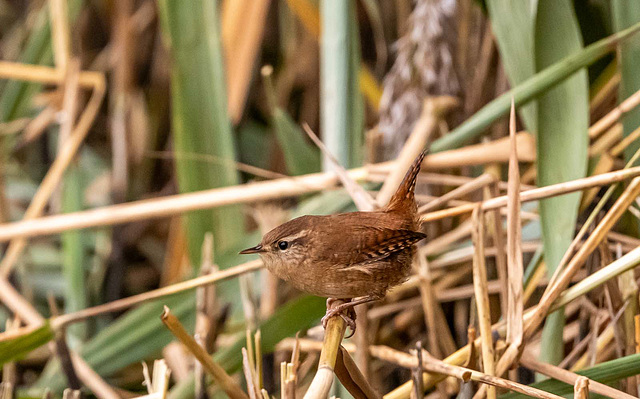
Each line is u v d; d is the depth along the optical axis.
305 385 4.02
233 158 4.06
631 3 3.97
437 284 4.04
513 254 3.90
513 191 3.90
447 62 4.02
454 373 3.90
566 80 3.97
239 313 4.05
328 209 4.05
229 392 3.89
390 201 3.94
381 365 4.04
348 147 4.05
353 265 3.91
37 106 4.57
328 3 4.05
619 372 3.89
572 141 3.96
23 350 3.96
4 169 4.21
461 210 3.93
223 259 4.05
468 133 4.00
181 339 3.88
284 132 4.08
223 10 4.10
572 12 3.97
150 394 3.88
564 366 3.96
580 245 3.98
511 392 3.90
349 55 4.05
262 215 4.06
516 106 3.97
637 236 3.99
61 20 4.12
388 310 4.04
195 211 4.07
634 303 3.93
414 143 4.02
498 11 3.99
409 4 4.11
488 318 3.90
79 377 4.00
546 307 3.90
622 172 3.91
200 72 4.06
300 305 3.96
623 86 3.98
